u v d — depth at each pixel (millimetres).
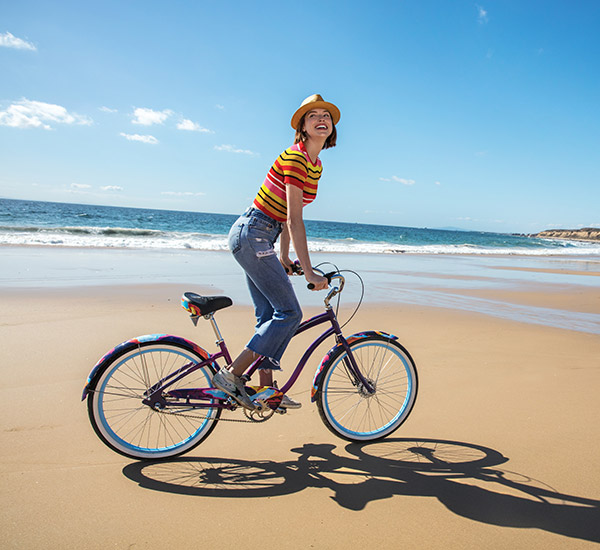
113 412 2648
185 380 2645
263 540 1835
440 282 10250
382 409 3053
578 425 2971
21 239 15609
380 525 1951
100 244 15938
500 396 3432
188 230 38219
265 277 2496
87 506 2008
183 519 1951
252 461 2482
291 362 4125
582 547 1825
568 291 9719
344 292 8016
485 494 2199
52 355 3855
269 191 2482
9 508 1959
